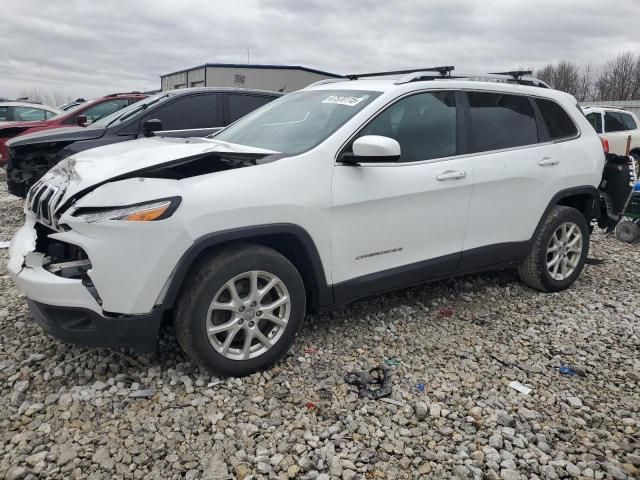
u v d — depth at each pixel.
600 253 6.25
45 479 2.29
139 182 2.79
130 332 2.78
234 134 4.05
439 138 3.82
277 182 3.04
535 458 2.53
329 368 3.27
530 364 3.43
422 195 3.62
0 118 11.81
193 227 2.76
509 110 4.30
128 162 3.00
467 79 4.19
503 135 4.20
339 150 3.32
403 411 2.86
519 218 4.27
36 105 12.30
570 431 2.74
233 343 3.14
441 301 4.41
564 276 4.72
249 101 7.41
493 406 2.94
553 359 3.50
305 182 3.14
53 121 9.84
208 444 2.55
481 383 3.17
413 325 3.93
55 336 2.85
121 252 2.67
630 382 3.25
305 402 2.90
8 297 4.19
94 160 3.18
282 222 3.04
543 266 4.52
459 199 3.84
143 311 2.77
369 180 3.38
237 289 3.02
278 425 2.71
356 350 3.51
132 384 2.98
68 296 2.72
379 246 3.51
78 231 2.72
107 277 2.68
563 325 4.04
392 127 3.59
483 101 4.14
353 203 3.31
